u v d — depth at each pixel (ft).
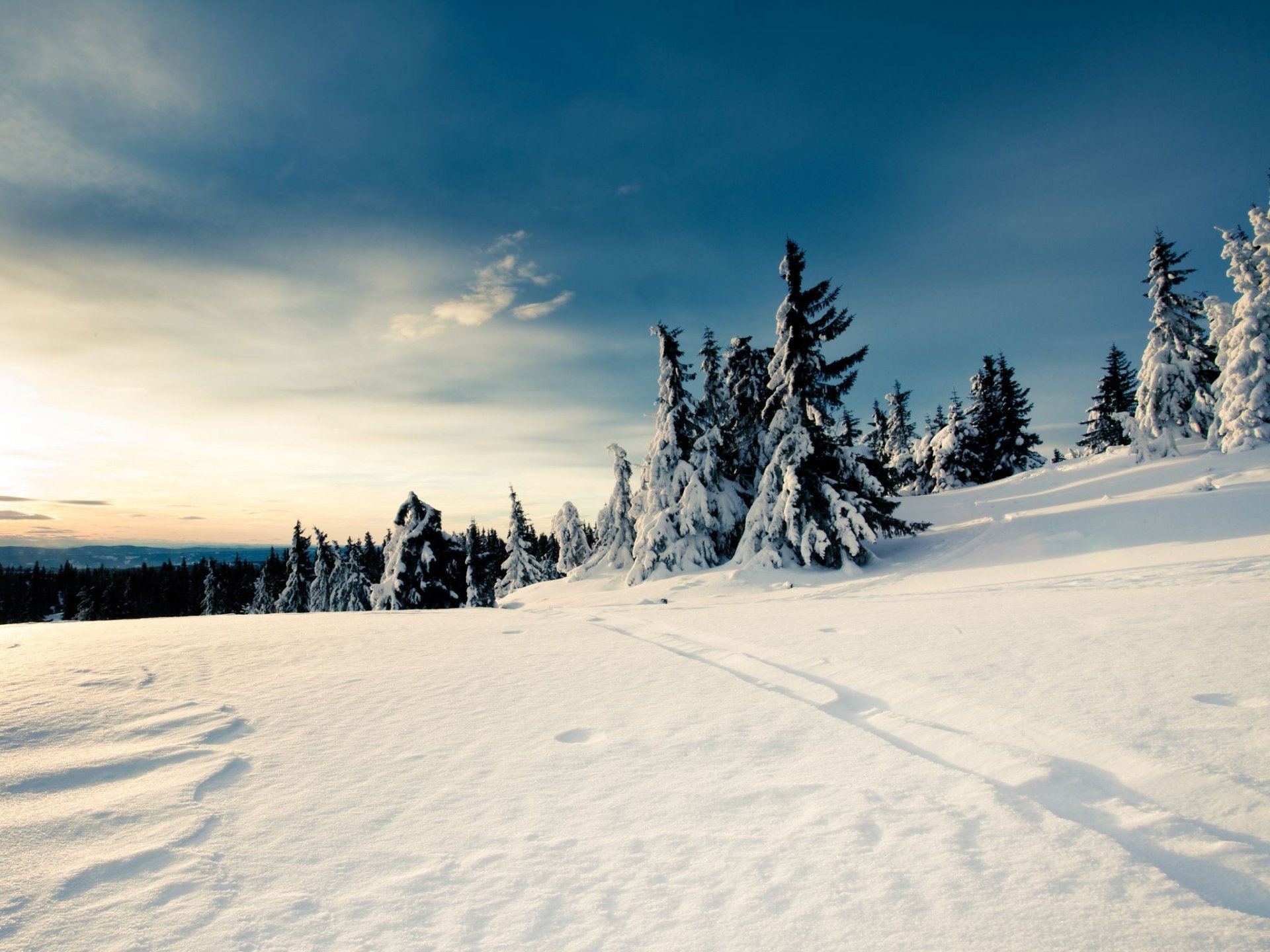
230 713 17.21
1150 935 6.40
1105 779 10.43
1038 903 7.07
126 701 18.53
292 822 10.42
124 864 9.11
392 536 99.09
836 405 72.74
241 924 7.62
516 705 17.52
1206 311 83.92
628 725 15.23
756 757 12.53
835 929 6.91
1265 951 6.01
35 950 7.11
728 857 8.66
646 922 7.32
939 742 12.77
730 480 93.40
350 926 7.54
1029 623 24.32
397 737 14.89
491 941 7.14
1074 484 90.22
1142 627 21.16
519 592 106.42
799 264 71.26
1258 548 41.91
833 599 43.50
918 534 80.69
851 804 10.03
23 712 17.31
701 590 66.85
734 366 93.71
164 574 266.16
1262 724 11.62
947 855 8.24
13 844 9.78
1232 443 76.84
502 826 10.06
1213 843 7.97
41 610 270.46
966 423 153.99
